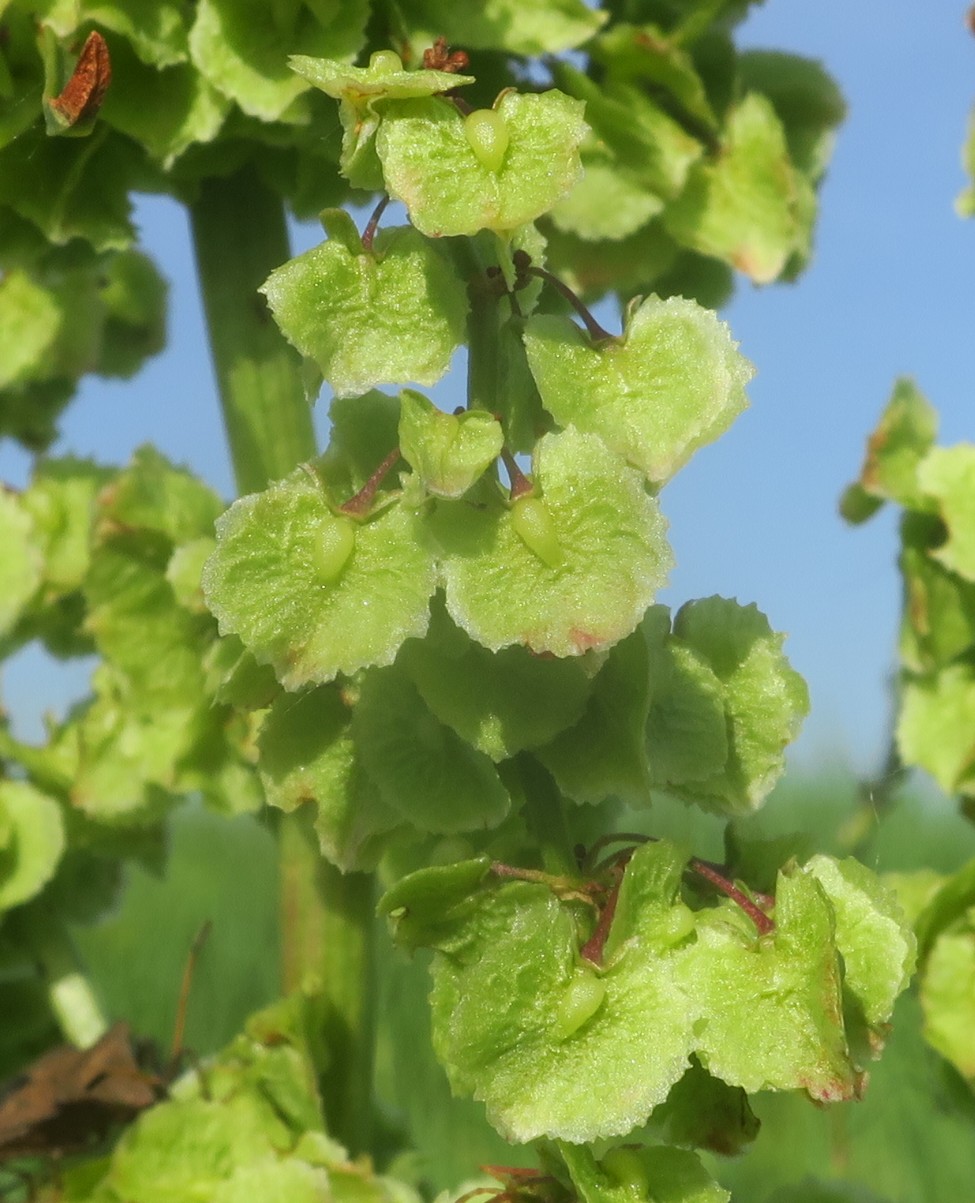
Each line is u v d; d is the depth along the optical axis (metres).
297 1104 0.11
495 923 0.09
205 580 0.09
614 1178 0.09
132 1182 0.11
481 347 0.09
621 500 0.09
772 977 0.09
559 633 0.09
